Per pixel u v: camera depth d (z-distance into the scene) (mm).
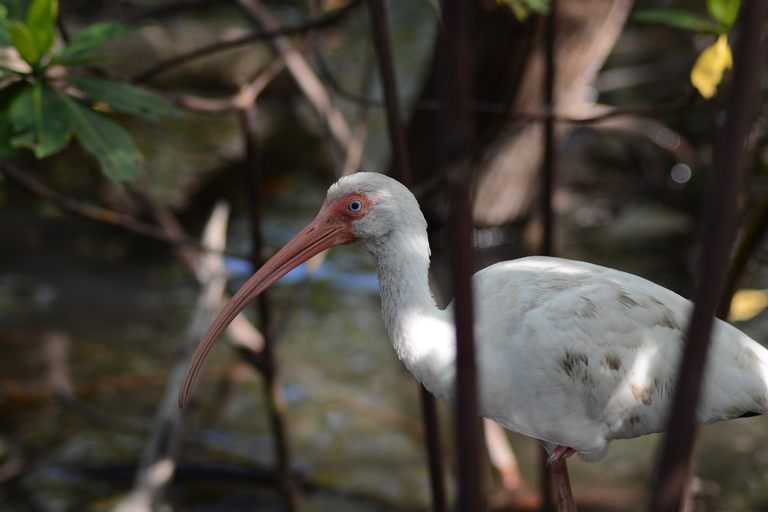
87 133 5859
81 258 16172
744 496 10156
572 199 17750
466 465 2672
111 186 17078
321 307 14688
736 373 6105
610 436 6309
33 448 11008
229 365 12961
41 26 5930
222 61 20734
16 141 5695
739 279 6445
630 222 16906
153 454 9023
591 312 6008
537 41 9797
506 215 13484
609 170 18312
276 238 16672
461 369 2631
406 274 6223
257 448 11148
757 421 11758
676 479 2520
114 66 19781
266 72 8617
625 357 6000
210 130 19766
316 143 19688
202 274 9844
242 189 18391
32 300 14672
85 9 18750
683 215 16953
